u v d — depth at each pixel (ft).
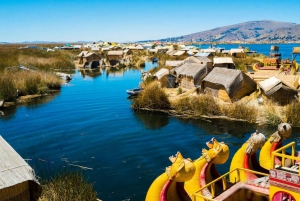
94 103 117.39
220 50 334.24
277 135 43.24
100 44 532.32
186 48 387.14
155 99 103.71
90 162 62.49
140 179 54.44
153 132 81.56
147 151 68.18
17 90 125.18
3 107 111.24
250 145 40.09
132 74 215.92
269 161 43.21
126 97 128.67
